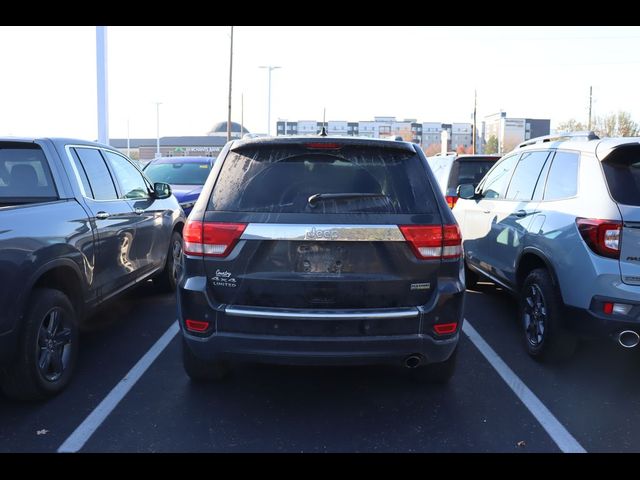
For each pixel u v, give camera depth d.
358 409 4.10
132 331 5.82
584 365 4.98
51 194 4.59
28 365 3.90
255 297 3.62
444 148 23.11
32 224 3.95
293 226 3.56
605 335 4.16
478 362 5.05
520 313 5.41
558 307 4.66
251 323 3.60
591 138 4.98
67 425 3.81
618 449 3.57
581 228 4.32
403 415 4.01
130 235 5.70
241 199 3.68
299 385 4.51
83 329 5.89
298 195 3.66
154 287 7.28
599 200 4.28
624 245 4.09
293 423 3.88
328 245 3.58
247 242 3.59
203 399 4.23
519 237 5.40
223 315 3.62
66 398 4.22
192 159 11.41
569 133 5.50
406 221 3.61
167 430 3.76
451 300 3.67
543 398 4.30
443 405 4.17
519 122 110.75
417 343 3.62
